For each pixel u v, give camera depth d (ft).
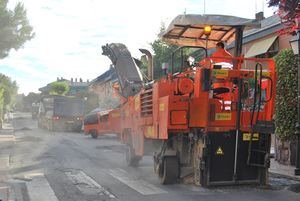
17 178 38.24
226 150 31.76
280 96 45.37
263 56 69.77
